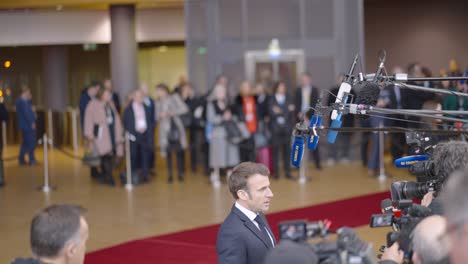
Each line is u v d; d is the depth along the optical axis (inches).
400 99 440.8
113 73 641.6
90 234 331.9
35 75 733.9
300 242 87.8
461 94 145.8
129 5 633.0
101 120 458.6
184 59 818.8
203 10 546.9
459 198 62.4
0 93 693.3
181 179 478.3
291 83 547.2
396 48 712.4
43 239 95.7
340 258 85.7
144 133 474.3
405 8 706.2
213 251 291.6
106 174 469.7
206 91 548.7
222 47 546.6
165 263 275.6
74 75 789.2
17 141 737.6
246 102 469.4
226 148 463.2
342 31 544.1
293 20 546.0
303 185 444.1
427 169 135.4
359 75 147.7
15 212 391.5
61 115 701.3
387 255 96.0
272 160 476.1
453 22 689.6
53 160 605.6
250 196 151.5
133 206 397.7
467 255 61.9
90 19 641.6
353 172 487.2
